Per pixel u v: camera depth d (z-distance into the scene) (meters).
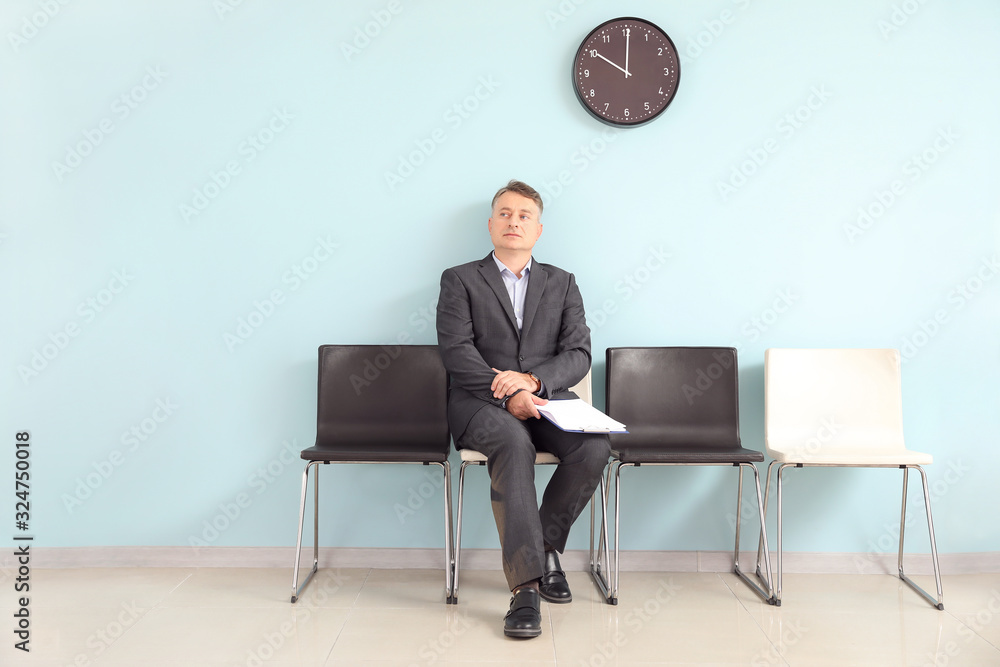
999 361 2.42
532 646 1.76
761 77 2.42
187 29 2.39
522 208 2.21
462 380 2.12
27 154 2.39
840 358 2.34
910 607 2.06
